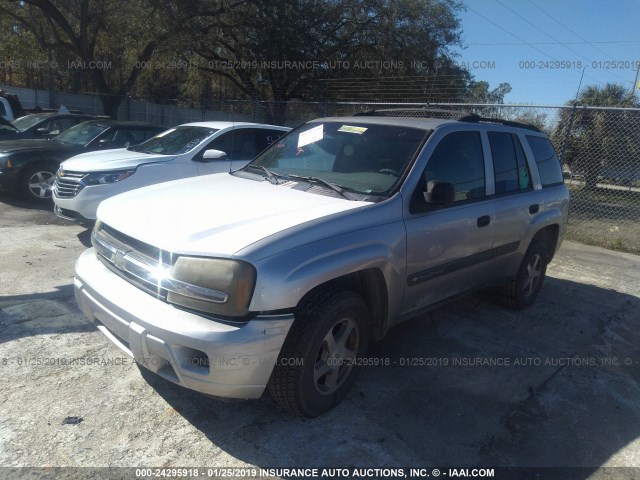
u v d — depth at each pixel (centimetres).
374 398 352
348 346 338
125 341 300
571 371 411
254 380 277
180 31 1839
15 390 330
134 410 320
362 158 396
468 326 483
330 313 302
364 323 338
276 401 313
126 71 2802
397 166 377
